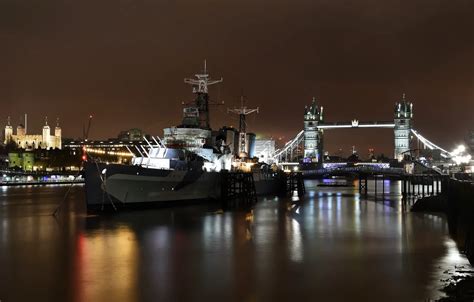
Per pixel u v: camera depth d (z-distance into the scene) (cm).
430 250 4809
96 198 7544
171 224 6625
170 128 10069
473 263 4166
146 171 8025
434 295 3381
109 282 3709
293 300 3325
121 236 5662
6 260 4416
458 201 5297
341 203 10594
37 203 10662
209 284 3662
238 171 10831
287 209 8981
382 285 3616
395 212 8419
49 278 3816
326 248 4922
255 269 4078
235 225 6588
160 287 3588
